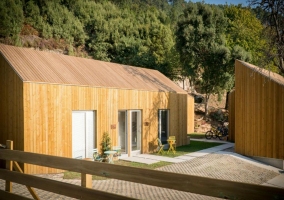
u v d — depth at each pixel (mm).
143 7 64875
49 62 11523
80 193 3184
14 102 9266
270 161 13281
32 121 9180
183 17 28875
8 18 28688
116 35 38094
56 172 9734
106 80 12727
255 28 32438
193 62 28688
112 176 2936
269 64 13930
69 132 10352
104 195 2957
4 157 4242
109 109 12102
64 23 37594
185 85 36625
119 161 12164
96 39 37781
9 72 9453
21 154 3959
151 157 13180
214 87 28641
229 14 35125
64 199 6312
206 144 18188
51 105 9758
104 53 36875
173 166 11352
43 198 6355
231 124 20141
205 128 27188
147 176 2674
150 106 14586
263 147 13539
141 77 16094
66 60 12805
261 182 10094
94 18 40375
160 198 7379
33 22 34156
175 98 16625
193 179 2396
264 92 13562
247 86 14266
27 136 9031
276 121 13125
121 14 46219
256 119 13852
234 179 10188
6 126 9484
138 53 35281
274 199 1964
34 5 35000
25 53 11102
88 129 11297
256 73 13867
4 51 10219
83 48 38344
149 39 36688
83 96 10938
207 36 27750
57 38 35562
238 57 27172
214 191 2275
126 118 13258
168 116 16078
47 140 9602
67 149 10250
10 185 4156
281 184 9930
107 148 11719
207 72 28281
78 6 41156
